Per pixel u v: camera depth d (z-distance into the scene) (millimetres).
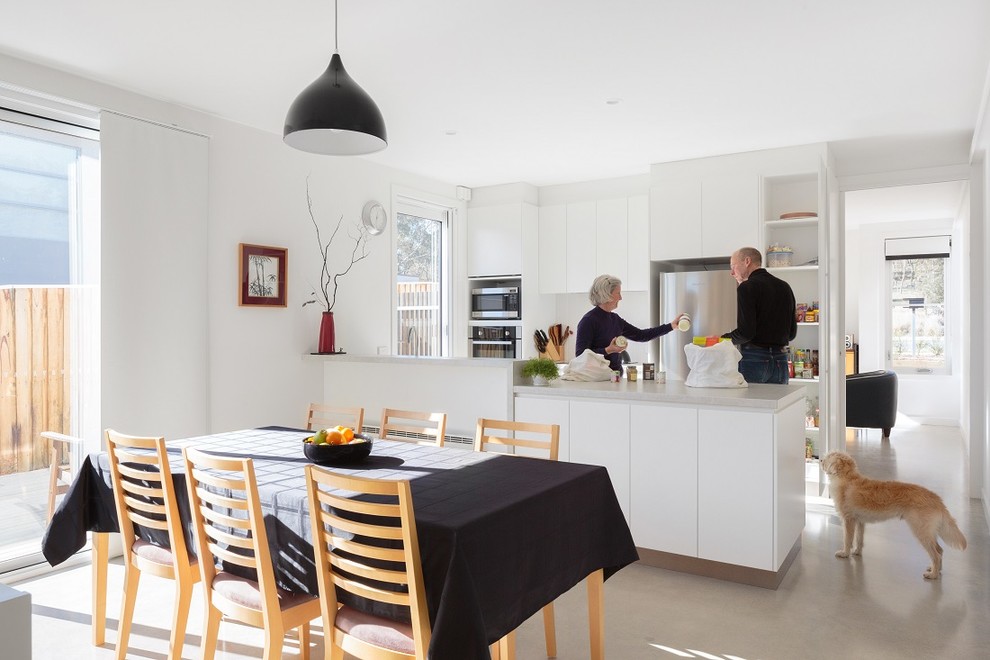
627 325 4633
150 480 2518
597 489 2502
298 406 4938
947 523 3432
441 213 6555
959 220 7996
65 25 3092
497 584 1937
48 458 3691
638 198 6117
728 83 3854
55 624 3006
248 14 2984
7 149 3531
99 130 3801
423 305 6324
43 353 3678
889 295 9008
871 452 6910
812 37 3240
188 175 4180
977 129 4457
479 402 4297
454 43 3293
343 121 2471
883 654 2678
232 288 4484
